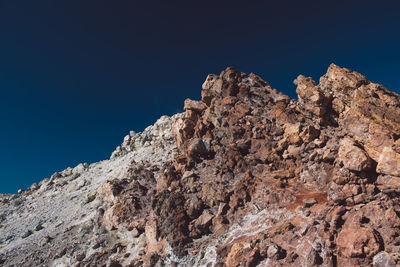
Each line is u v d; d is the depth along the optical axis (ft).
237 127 97.60
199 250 73.41
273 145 88.69
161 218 87.97
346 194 58.54
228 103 104.63
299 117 89.56
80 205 160.97
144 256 83.87
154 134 238.27
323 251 50.01
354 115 66.44
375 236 45.78
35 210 189.47
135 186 125.80
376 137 61.05
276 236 59.93
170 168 108.06
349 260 46.19
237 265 59.47
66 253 111.45
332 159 72.79
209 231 79.46
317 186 72.49
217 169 93.50
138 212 111.14
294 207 67.72
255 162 88.12
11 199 235.20
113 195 125.18
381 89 68.95
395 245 44.39
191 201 87.81
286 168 82.94
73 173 256.93
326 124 83.05
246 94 106.73
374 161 60.80
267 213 71.26
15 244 137.80
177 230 81.46
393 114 62.44
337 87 80.64
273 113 96.12
